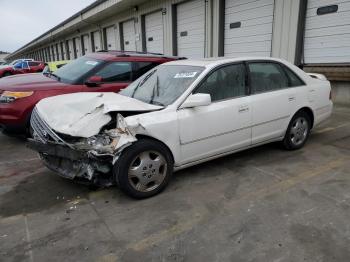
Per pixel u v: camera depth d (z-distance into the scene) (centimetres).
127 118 329
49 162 379
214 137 384
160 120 340
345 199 331
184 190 365
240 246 262
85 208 332
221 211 318
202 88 377
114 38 2059
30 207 338
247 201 336
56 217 316
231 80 404
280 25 927
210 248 262
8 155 509
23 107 525
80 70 619
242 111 402
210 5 1157
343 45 799
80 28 2672
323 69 836
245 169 419
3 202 350
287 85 461
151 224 299
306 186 364
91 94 425
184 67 418
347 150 480
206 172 412
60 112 371
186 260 248
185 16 1323
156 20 1537
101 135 327
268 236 274
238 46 1098
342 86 827
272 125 441
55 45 3853
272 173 404
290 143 475
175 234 282
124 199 349
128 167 328
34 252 263
